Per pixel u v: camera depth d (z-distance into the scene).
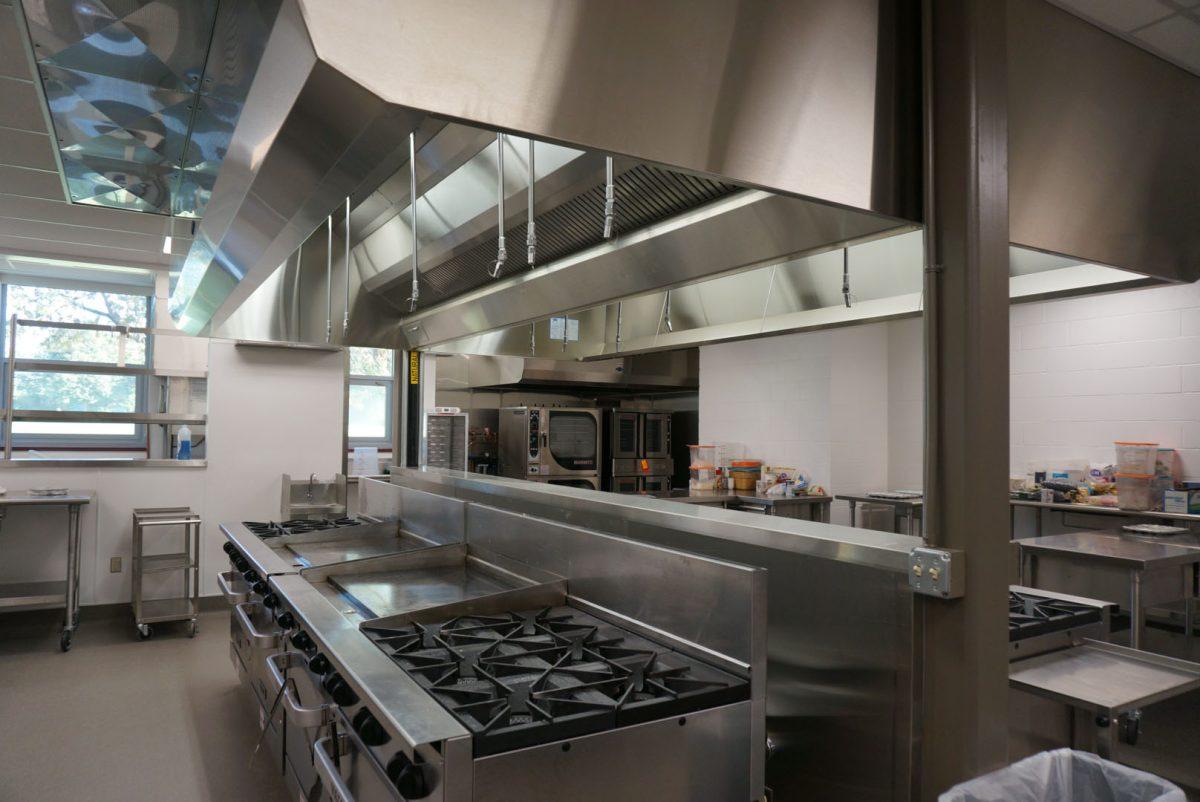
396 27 0.93
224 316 3.27
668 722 1.37
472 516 2.81
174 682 3.71
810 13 1.29
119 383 5.68
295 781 2.23
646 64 1.11
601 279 2.50
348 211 3.05
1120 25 1.98
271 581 2.21
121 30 1.56
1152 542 3.46
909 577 1.42
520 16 1.01
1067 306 5.09
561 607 2.13
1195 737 2.98
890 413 6.16
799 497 5.38
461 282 3.28
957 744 1.37
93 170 2.67
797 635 1.70
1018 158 1.58
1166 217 1.93
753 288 3.06
